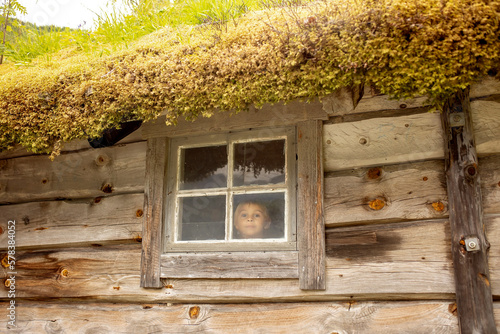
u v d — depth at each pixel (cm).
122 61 236
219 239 254
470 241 206
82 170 291
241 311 242
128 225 272
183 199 266
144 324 258
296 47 196
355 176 236
